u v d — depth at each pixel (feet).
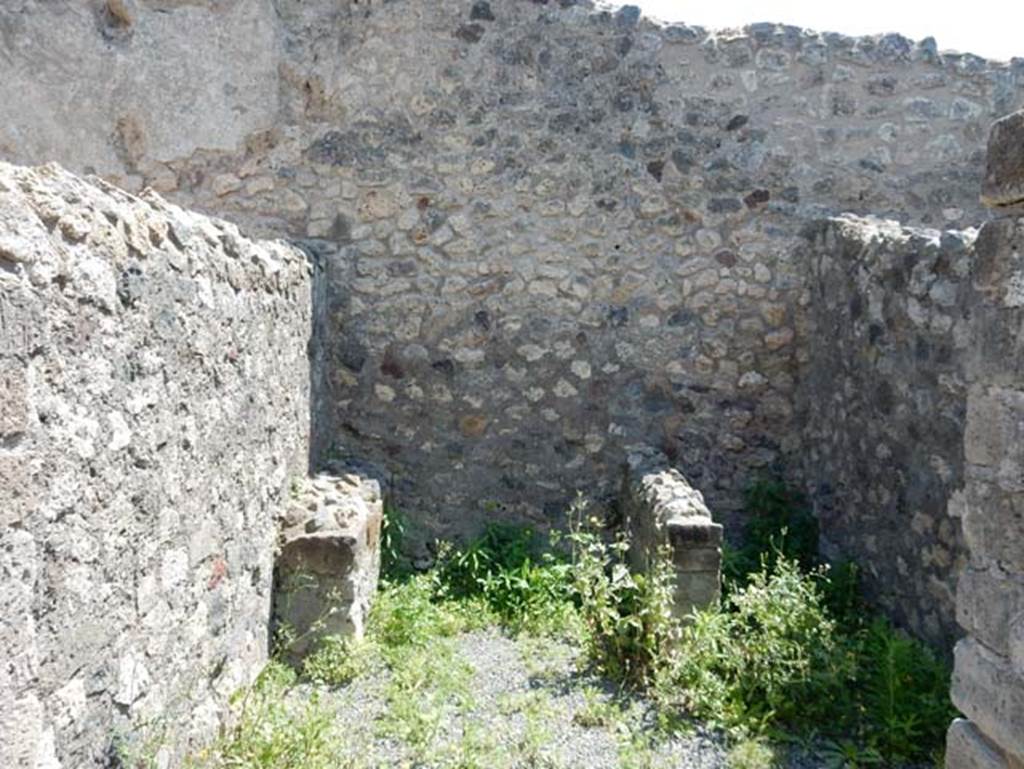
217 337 9.96
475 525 18.40
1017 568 5.66
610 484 18.51
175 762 8.55
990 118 18.70
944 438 12.57
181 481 8.78
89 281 6.74
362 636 13.12
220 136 18.04
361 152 18.12
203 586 9.46
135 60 17.84
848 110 18.57
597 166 18.34
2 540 5.50
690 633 12.11
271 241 14.44
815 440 17.87
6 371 5.55
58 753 6.24
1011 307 5.73
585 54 18.22
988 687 5.88
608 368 18.48
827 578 15.06
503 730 10.78
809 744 10.66
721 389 18.65
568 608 14.85
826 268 17.43
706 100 18.43
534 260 18.35
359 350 18.26
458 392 18.37
